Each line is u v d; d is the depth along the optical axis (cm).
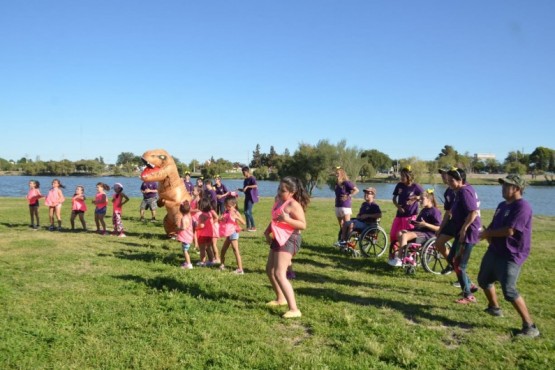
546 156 11319
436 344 493
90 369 423
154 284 702
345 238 1047
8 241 1111
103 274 768
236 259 876
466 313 607
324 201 3189
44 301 615
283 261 573
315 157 5544
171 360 441
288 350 471
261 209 2159
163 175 1141
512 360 462
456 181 679
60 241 1122
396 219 934
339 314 578
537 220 1947
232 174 9712
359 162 5669
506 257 536
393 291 720
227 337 500
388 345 488
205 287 691
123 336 497
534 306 652
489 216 2048
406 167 933
